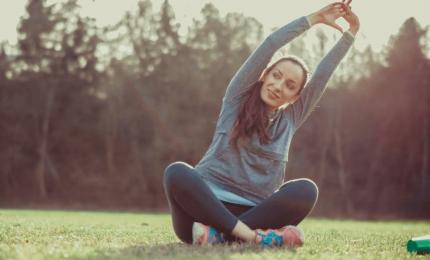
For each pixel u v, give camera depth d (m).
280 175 5.34
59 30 39.62
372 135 39.38
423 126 39.44
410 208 37.16
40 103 38.56
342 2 5.66
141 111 38.91
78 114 38.88
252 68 5.32
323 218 30.23
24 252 4.00
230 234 4.89
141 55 39.94
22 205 36.22
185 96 38.81
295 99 5.49
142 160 38.22
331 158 38.97
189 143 37.72
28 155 38.28
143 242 5.44
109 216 19.38
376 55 40.97
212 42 40.25
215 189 5.16
